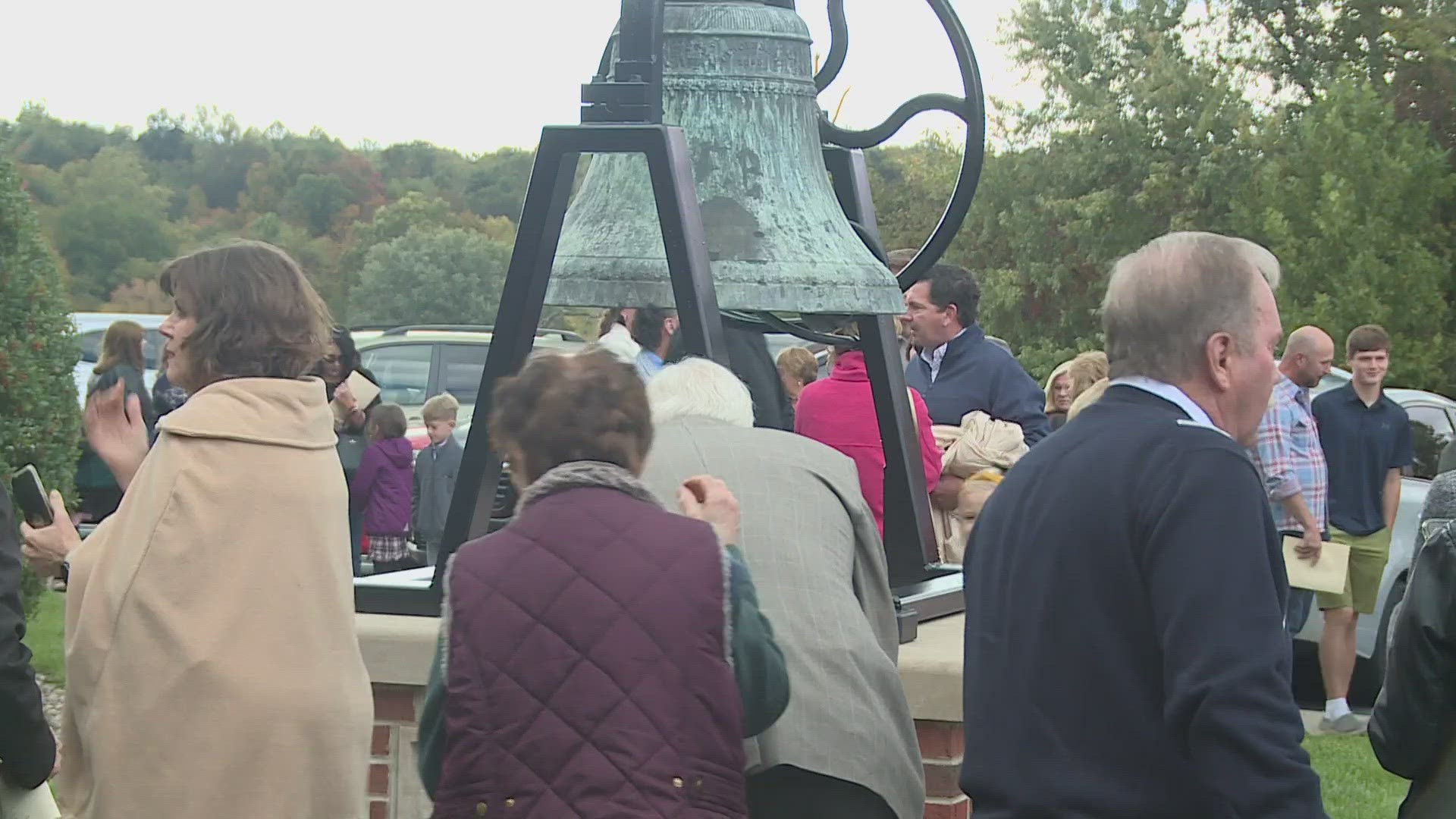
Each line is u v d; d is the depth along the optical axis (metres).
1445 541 2.81
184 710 2.62
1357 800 5.77
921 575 3.96
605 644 2.22
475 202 56.06
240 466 2.71
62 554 3.10
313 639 2.71
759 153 3.62
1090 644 2.14
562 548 2.29
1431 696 2.80
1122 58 29.50
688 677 2.23
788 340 11.75
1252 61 28.56
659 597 2.25
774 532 2.82
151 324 16.17
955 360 5.75
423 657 3.34
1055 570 2.18
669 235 3.25
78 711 2.69
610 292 3.48
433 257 42.38
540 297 3.38
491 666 2.24
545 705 2.20
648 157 3.27
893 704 2.79
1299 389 6.80
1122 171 28.05
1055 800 2.14
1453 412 8.74
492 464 3.44
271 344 2.80
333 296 48.84
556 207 3.36
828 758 2.65
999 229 29.61
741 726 2.29
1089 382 6.34
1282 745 1.99
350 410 8.32
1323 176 20.42
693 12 3.65
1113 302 2.32
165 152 60.69
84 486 8.71
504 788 2.18
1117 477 2.16
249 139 59.25
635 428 2.45
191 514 2.67
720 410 3.03
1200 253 2.27
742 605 2.33
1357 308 19.28
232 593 2.66
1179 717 2.04
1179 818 2.09
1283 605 2.12
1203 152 27.14
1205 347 2.24
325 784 2.69
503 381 2.50
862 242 3.80
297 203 55.50
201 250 2.85
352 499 8.35
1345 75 21.94
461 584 2.32
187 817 2.59
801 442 3.02
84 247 55.22
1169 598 2.07
